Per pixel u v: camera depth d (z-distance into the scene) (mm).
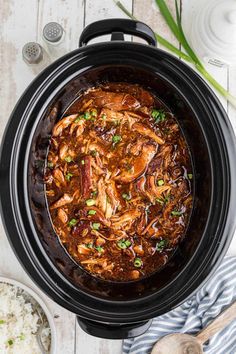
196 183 718
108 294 714
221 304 803
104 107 719
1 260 827
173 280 686
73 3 834
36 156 697
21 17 834
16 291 830
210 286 806
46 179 721
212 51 805
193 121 696
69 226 711
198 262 675
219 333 808
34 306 832
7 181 664
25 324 824
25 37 833
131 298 698
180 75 684
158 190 701
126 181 699
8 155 667
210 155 679
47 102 686
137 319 673
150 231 708
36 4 834
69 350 824
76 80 700
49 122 710
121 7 823
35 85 675
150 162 705
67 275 707
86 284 716
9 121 672
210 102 679
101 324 694
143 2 838
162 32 837
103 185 697
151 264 720
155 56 682
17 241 669
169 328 808
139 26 673
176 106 718
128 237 708
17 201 670
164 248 718
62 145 710
